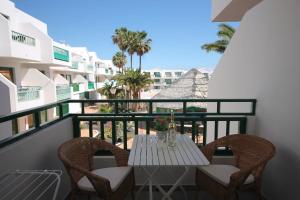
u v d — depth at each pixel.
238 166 1.96
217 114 2.43
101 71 24.12
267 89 2.18
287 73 1.84
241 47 3.06
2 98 5.51
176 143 1.89
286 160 1.84
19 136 1.48
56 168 1.91
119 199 1.62
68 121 2.20
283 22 1.93
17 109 6.85
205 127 2.39
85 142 1.90
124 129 2.40
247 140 1.94
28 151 1.48
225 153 2.36
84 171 1.45
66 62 11.59
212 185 1.73
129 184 1.83
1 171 1.23
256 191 1.67
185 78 10.39
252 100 2.39
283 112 1.89
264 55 2.28
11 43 6.65
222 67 4.14
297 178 1.70
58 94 10.64
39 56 8.49
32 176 1.52
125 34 21.25
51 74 12.41
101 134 2.39
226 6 4.57
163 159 1.52
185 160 1.50
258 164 1.53
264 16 2.30
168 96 9.73
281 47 1.94
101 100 2.37
